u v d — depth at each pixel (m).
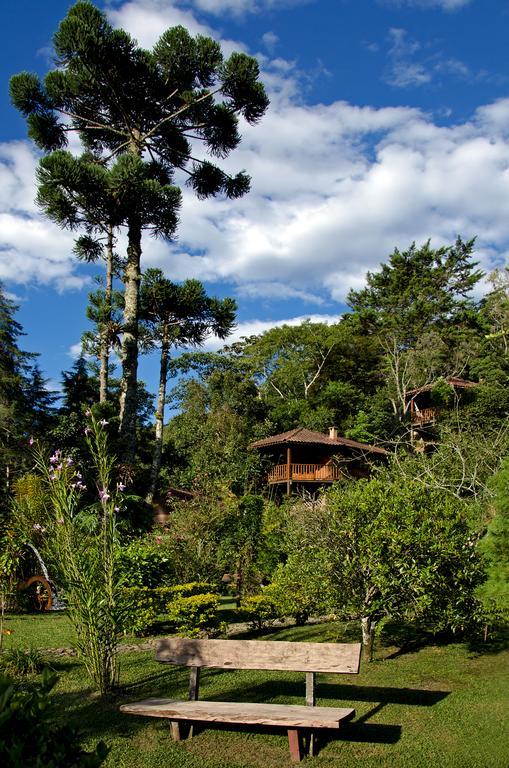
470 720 5.37
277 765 4.47
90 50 19.05
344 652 5.03
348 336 40.81
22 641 9.19
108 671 6.28
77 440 23.12
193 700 5.38
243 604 10.27
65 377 32.25
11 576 10.64
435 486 9.27
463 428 23.86
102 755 2.09
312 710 4.84
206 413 36.34
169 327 26.41
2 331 33.72
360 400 38.28
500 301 35.34
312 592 8.06
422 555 7.52
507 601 6.59
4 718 1.95
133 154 19.58
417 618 7.79
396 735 5.06
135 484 25.33
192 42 20.48
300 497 16.53
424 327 39.28
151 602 9.84
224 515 12.58
